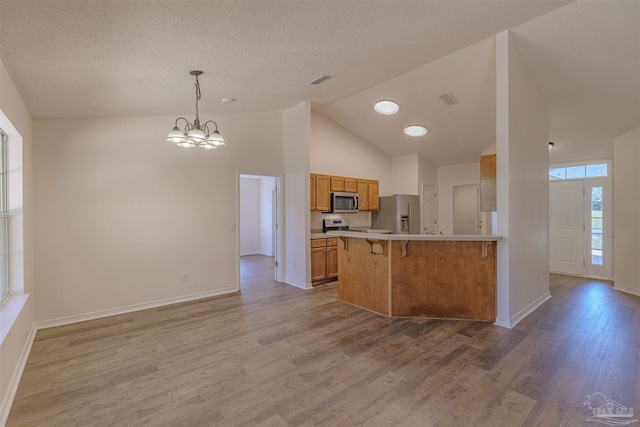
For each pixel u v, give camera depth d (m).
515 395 2.13
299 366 2.56
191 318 3.70
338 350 2.84
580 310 3.89
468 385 2.26
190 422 1.91
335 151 6.12
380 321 3.56
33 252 3.38
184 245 4.41
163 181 4.24
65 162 3.60
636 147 4.58
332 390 2.22
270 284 5.36
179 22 2.04
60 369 2.55
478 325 3.40
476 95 4.53
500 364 2.55
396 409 2.00
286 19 2.24
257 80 3.45
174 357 2.74
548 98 4.23
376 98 4.91
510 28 3.12
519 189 3.56
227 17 2.08
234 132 4.88
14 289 2.91
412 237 3.46
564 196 5.96
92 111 3.50
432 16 2.59
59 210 3.56
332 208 5.87
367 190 6.61
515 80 3.39
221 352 2.82
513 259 3.43
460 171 7.41
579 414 1.93
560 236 6.03
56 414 1.99
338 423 1.88
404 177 7.18
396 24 2.62
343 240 4.31
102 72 2.58
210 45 2.43
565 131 4.94
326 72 3.56
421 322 3.52
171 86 3.18
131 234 4.00
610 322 3.47
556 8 2.77
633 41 2.96
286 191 5.46
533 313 3.78
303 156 5.07
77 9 1.73
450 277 3.61
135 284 4.02
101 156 3.82
